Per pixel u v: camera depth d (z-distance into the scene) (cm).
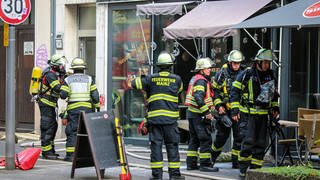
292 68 1239
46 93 1285
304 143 1141
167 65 1022
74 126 1224
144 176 1081
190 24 1203
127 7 1498
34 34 1712
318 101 1242
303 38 1249
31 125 1733
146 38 1474
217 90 1115
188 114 1126
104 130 1017
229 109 1113
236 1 1273
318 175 803
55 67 1295
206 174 1084
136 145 1494
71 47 1648
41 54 1673
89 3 1595
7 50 1093
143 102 1484
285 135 1224
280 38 1233
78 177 1061
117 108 1534
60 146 1517
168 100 1010
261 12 1259
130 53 1509
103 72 1555
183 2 1347
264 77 998
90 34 1631
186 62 1410
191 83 1121
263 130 1005
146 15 1424
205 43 1349
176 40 1359
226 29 1130
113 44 1540
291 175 821
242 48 1322
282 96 1233
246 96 1011
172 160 1014
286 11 952
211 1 1318
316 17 888
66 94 1204
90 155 1049
